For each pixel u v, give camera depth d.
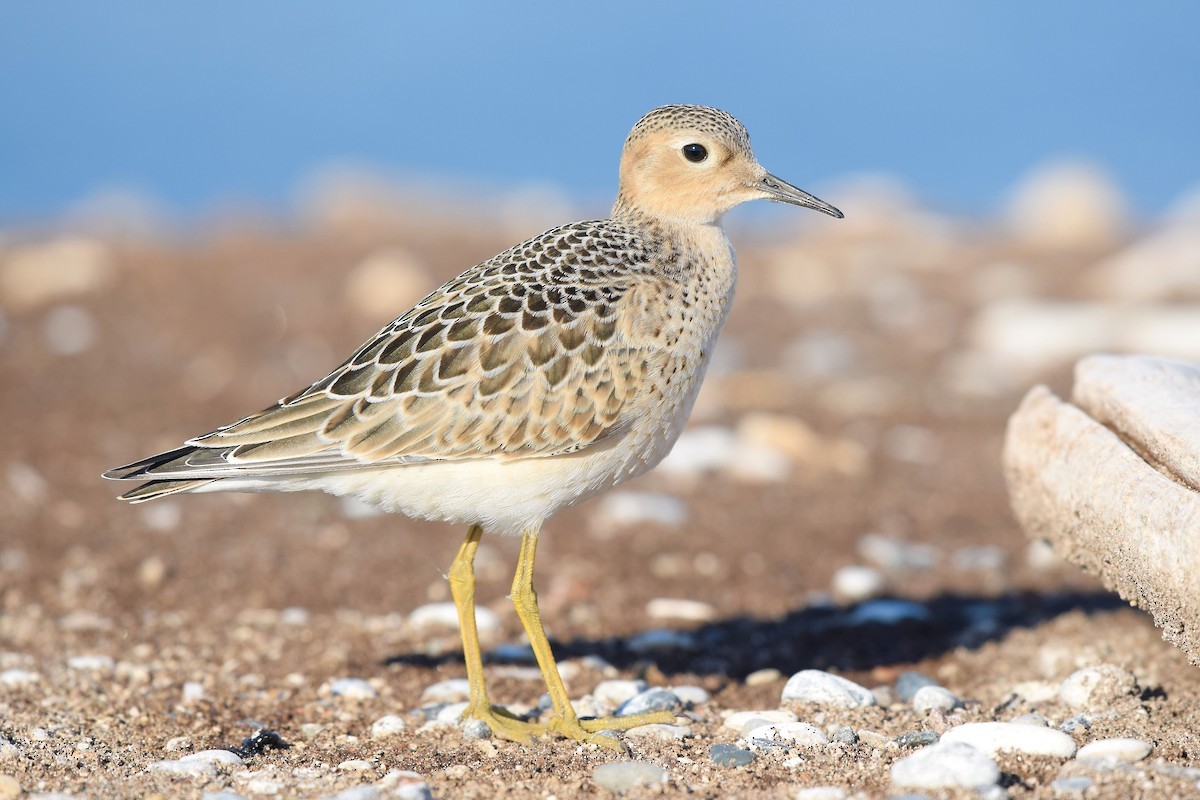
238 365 21.03
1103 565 9.34
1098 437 9.38
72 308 23.97
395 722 9.54
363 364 9.23
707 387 20.53
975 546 14.76
